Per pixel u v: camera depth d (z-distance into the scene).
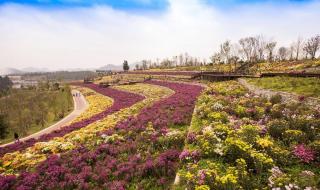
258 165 10.85
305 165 11.25
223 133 15.51
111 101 64.62
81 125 37.41
